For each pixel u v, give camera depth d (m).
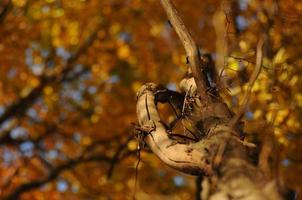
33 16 13.25
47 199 13.61
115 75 14.92
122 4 14.15
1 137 13.35
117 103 14.71
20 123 13.92
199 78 4.64
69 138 14.68
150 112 4.55
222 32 5.96
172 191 11.72
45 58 14.44
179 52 13.28
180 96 5.13
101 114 14.61
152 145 4.13
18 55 14.25
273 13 6.42
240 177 3.17
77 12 13.77
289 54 7.11
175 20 4.84
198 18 13.30
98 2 13.86
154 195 7.12
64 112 14.88
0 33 13.70
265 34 6.37
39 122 14.69
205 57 5.93
